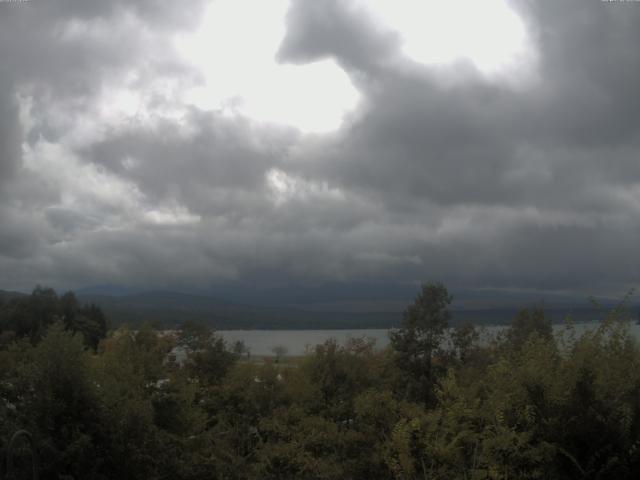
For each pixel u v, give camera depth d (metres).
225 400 18.25
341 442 13.75
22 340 15.43
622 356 9.41
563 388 8.56
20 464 9.20
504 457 8.63
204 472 13.55
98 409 10.70
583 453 8.10
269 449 15.09
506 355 11.45
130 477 10.76
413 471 9.70
